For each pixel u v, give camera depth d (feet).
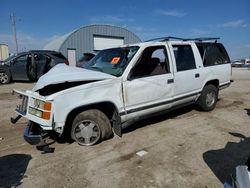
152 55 17.29
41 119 13.50
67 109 13.64
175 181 11.07
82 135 14.88
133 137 16.37
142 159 13.26
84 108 14.80
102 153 14.06
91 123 14.85
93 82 14.34
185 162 12.79
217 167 12.17
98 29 96.89
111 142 15.56
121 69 15.65
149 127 18.33
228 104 25.91
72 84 14.66
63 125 13.65
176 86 17.99
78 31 92.22
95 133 15.02
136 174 11.76
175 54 18.33
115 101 14.88
